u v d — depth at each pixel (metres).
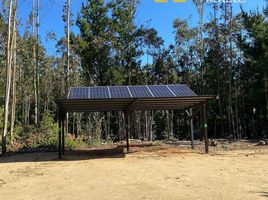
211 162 14.11
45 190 9.04
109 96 17.11
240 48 35.66
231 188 8.64
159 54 46.69
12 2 22.73
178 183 9.54
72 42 37.62
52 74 45.94
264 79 32.78
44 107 46.00
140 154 18.11
